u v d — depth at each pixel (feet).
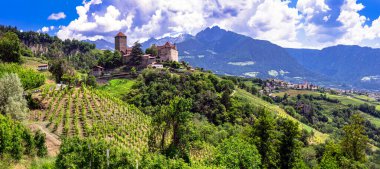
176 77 507.30
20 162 130.82
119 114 298.35
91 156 117.50
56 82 395.55
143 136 256.52
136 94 470.80
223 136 335.06
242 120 465.47
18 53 472.03
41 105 265.34
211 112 457.68
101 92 353.92
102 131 234.99
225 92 495.82
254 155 175.83
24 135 145.07
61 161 115.34
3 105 199.93
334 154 234.99
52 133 210.18
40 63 577.43
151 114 396.37
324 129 632.38
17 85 210.18
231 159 165.07
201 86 498.69
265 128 206.39
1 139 128.67
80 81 437.58
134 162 122.62
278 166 196.13
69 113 261.85
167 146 177.06
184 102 173.68
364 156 242.17
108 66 620.90
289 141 199.72
